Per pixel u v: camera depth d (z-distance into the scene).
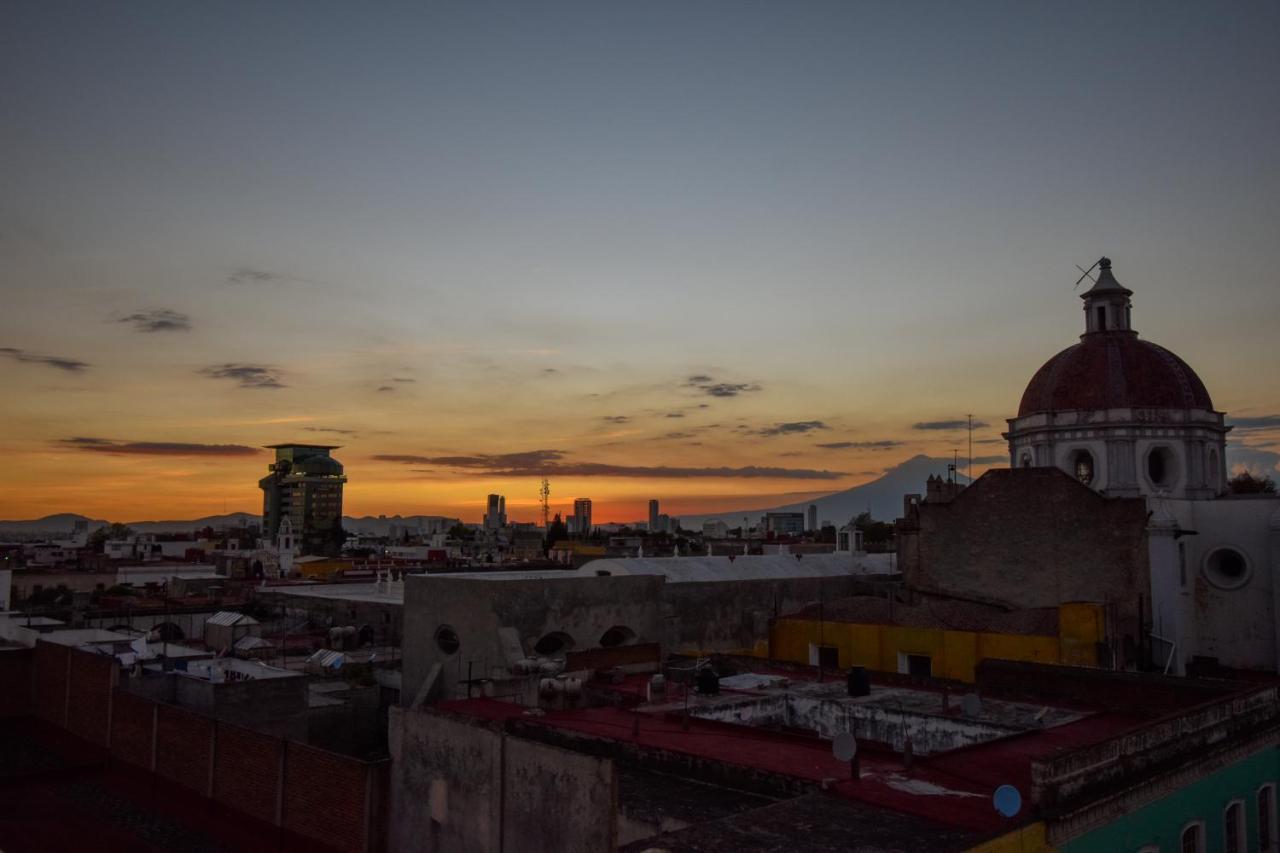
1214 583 46.78
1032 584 44.31
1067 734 23.80
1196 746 20.81
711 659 36.81
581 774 19.16
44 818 30.86
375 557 135.12
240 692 34.50
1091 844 17.00
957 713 25.55
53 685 40.72
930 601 46.09
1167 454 57.31
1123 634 39.81
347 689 41.47
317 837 25.73
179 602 70.50
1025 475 45.16
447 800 22.70
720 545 104.50
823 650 42.66
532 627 38.41
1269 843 22.91
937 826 15.98
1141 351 59.94
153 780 32.88
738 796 19.48
